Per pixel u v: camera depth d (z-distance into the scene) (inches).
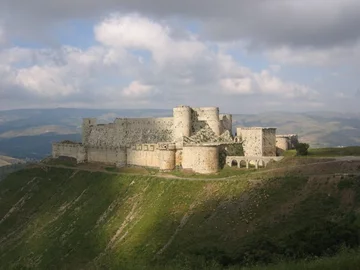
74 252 5083.7
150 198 5644.7
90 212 5994.1
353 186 3983.8
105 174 6973.4
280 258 2429.9
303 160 5334.6
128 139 7795.3
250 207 4335.6
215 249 3132.4
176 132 6948.8
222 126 7150.6
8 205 7111.2
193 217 4685.0
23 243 5797.2
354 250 2186.3
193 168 5984.3
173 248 4173.2
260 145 6181.1
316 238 2598.4
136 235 4837.6
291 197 4217.5
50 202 6865.2
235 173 5634.8
